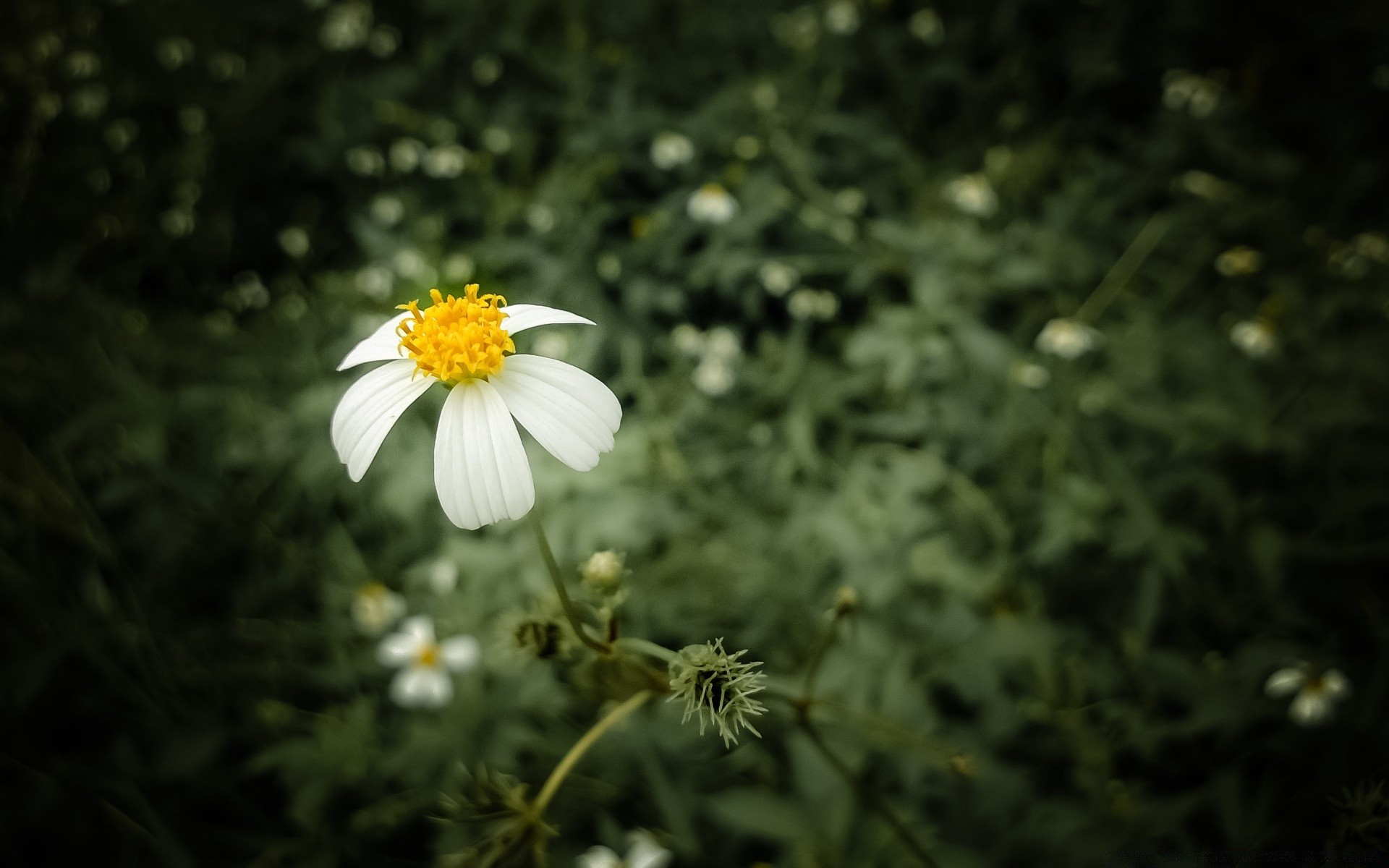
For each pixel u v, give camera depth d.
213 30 0.39
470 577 0.20
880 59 0.37
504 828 0.10
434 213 0.32
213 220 0.33
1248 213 0.31
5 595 0.22
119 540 0.25
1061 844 0.17
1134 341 0.26
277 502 0.25
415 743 0.18
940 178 0.32
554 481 0.21
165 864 0.19
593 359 0.26
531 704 0.18
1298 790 0.19
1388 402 0.23
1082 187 0.31
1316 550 0.22
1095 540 0.23
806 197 0.32
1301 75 0.39
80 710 0.22
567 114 0.33
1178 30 0.39
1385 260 0.28
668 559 0.22
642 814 0.19
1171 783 0.20
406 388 0.10
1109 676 0.20
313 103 0.37
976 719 0.20
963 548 0.24
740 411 0.27
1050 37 0.40
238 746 0.22
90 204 0.33
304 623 0.23
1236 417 0.22
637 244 0.31
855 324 0.31
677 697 0.10
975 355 0.23
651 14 0.38
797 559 0.22
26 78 0.36
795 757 0.16
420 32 0.40
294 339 0.28
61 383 0.26
